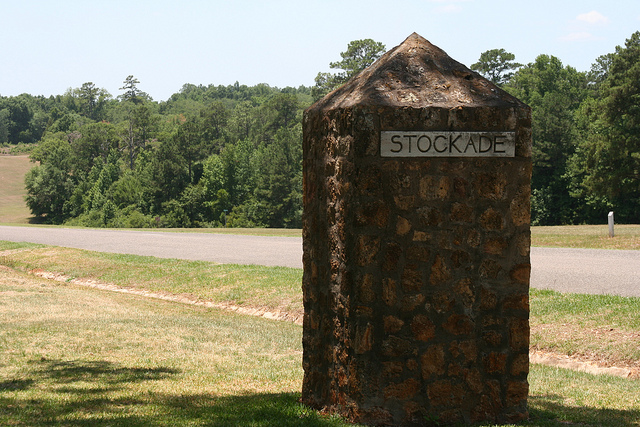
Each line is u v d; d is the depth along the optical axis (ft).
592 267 49.80
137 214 313.73
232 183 313.94
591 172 168.66
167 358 30.27
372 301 17.52
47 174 386.93
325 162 18.93
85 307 45.78
